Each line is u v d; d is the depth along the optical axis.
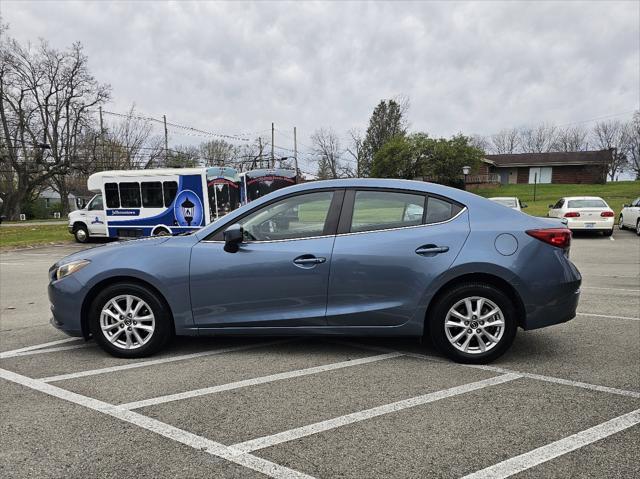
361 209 4.04
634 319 5.43
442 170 39.59
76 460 2.56
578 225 16.03
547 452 2.59
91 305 4.19
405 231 3.95
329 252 3.92
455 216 3.98
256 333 4.05
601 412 3.06
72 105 46.31
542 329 5.02
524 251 3.83
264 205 4.12
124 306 4.20
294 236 4.03
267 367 3.96
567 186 49.75
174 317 4.07
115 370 3.92
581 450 2.61
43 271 10.69
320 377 3.72
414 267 3.86
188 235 4.21
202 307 4.05
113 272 4.07
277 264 3.94
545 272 3.82
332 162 63.28
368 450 2.63
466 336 3.95
